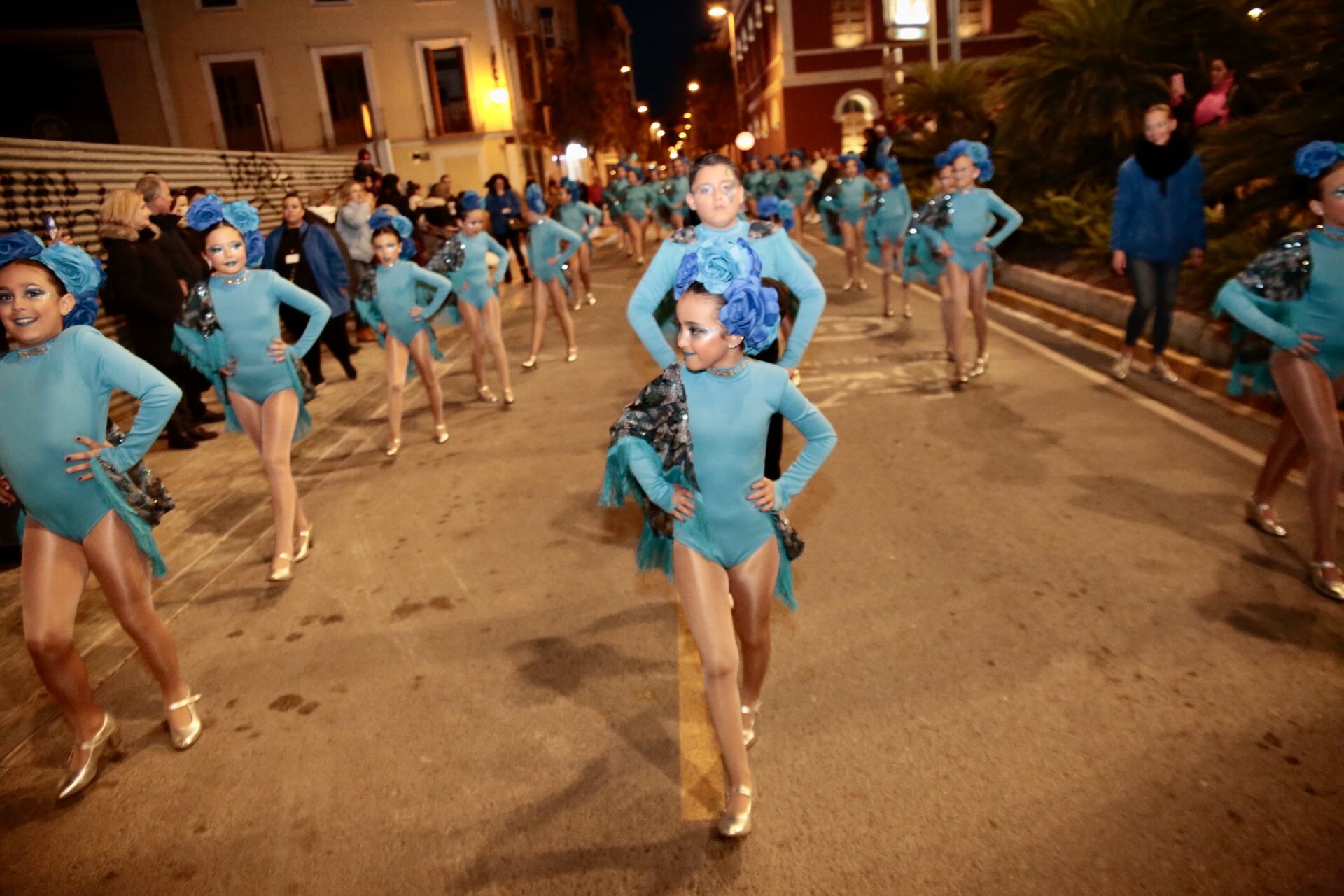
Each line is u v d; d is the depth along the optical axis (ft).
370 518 18.54
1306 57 22.68
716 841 9.06
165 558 17.13
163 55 82.33
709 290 8.11
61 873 9.35
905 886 8.32
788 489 8.95
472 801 9.93
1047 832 8.82
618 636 13.16
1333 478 12.43
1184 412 20.86
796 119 112.78
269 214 46.47
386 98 87.92
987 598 13.29
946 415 22.02
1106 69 35.45
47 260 10.08
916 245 24.85
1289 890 7.97
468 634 13.56
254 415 16.01
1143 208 21.76
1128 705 10.64
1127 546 14.55
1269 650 11.50
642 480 8.71
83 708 10.64
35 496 10.07
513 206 54.75
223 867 9.26
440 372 32.17
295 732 11.46
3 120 79.56
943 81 55.16
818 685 11.51
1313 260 12.26
